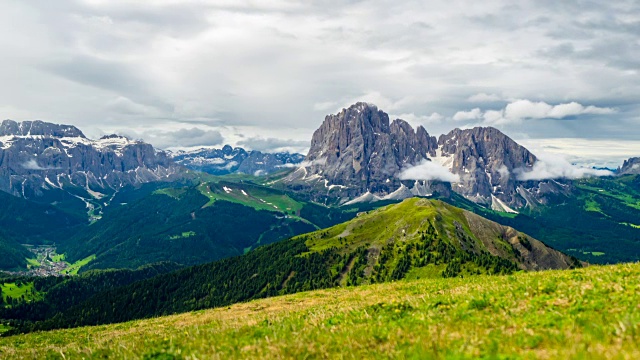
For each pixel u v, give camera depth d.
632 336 14.10
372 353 16.73
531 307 21.33
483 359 13.74
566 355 12.80
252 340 21.36
